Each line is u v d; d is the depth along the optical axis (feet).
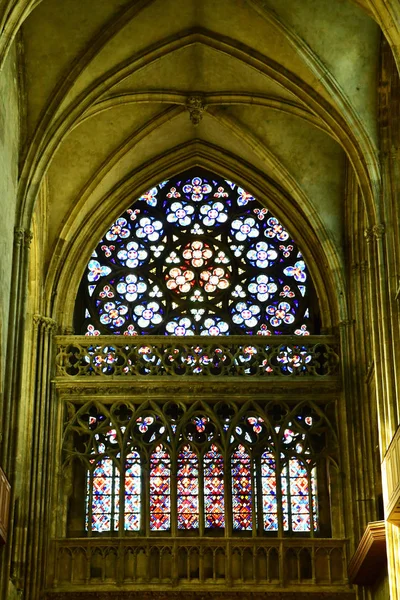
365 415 127.85
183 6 116.16
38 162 115.44
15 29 97.04
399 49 96.73
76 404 131.34
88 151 134.31
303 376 131.23
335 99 114.32
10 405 107.45
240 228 145.79
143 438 131.34
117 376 130.72
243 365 132.16
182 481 129.90
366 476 125.59
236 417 130.21
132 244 144.77
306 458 129.39
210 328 140.67
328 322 135.33
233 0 114.11
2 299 106.52
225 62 124.57
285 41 116.06
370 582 119.85
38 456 124.67
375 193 112.88
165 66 124.88
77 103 117.50
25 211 114.01
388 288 109.81
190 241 145.28
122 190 140.56
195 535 127.54
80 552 124.16
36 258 130.93
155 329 140.26
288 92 121.60
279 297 142.00
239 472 130.31
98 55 116.47
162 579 123.03
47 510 124.57
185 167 143.23
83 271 138.10
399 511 102.68
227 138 138.62
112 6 114.01
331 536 127.44
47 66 115.75
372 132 113.91
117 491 129.49
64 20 114.01
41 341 130.31
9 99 109.50
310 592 122.01
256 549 124.47
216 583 122.62
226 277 143.33
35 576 120.06
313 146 133.69
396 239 110.32
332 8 111.75
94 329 140.26
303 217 139.03
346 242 135.23
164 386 130.41
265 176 140.46
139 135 134.41
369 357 128.06
